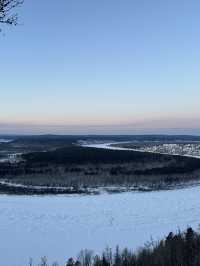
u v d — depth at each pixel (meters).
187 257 11.34
